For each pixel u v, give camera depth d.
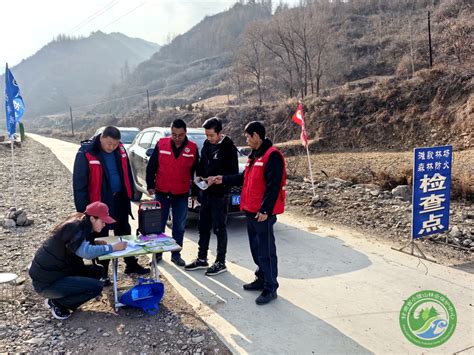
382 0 68.56
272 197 3.94
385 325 3.74
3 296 4.20
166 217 5.23
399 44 47.22
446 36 35.84
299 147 23.17
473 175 10.20
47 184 11.25
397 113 22.45
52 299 3.73
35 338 3.44
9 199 9.09
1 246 5.75
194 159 5.15
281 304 4.16
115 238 4.26
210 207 4.94
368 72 45.75
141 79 135.62
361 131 23.11
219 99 64.69
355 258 5.43
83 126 94.62
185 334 3.58
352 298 4.28
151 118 52.97
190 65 131.00
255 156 4.18
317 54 41.28
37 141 33.38
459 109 19.69
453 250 5.69
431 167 5.53
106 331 3.60
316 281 4.71
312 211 7.94
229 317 3.89
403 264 5.19
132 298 3.86
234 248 5.95
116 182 4.57
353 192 9.12
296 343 3.46
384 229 6.66
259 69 48.38
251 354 3.30
